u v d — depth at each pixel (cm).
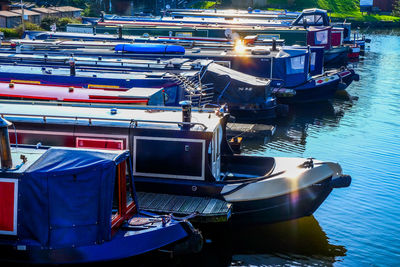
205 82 2828
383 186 2070
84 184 1238
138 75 2494
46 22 6669
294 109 3416
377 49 6638
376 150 2550
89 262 1252
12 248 1248
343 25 5944
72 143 1616
